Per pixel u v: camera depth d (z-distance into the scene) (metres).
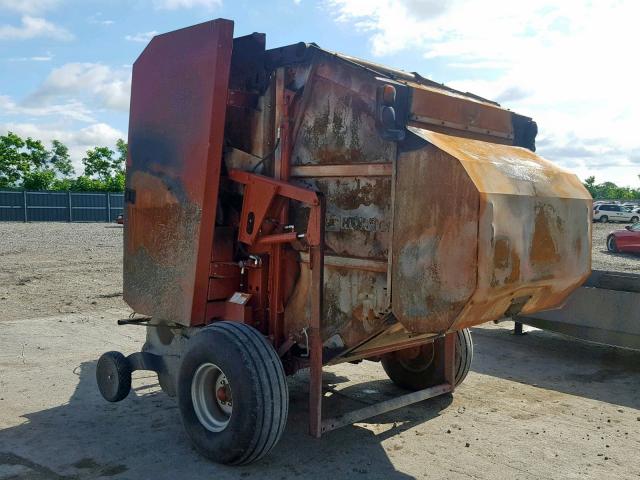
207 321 4.94
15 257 17.45
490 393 6.22
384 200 4.19
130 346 7.79
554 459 4.62
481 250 3.62
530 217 3.98
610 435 5.12
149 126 5.21
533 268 4.02
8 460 4.45
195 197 4.79
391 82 4.15
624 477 4.34
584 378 6.84
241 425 4.15
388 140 4.02
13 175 52.81
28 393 5.94
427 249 3.86
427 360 5.93
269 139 4.87
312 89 4.60
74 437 4.88
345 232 4.42
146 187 5.23
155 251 5.15
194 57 4.85
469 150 4.17
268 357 4.24
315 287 4.47
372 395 6.05
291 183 4.70
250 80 5.02
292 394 6.05
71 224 37.69
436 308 3.82
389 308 4.09
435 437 5.01
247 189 4.89
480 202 3.60
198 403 4.55
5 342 7.92
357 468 4.39
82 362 7.02
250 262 4.91
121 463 4.42
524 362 7.51
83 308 10.25
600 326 7.53
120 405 5.64
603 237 31.56
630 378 6.85
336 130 4.45
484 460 4.58
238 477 4.23
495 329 9.45
